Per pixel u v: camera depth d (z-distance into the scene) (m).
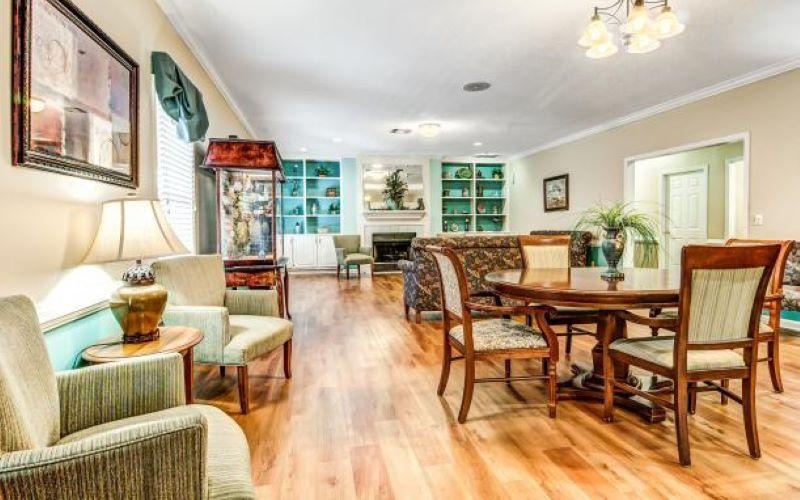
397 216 9.43
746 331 1.88
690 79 4.53
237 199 3.91
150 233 1.86
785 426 2.18
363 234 9.33
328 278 8.50
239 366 2.38
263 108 5.46
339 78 4.38
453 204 10.02
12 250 1.52
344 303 5.80
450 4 2.97
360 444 2.04
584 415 2.34
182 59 3.42
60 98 1.75
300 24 3.24
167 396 1.43
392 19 3.18
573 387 2.65
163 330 2.04
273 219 3.84
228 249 3.89
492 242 4.62
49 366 1.22
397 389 2.73
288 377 2.94
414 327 4.43
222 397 2.62
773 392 2.62
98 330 2.10
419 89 4.76
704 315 1.82
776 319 2.58
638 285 2.19
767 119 4.33
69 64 1.81
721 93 4.76
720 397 2.53
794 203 4.12
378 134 7.08
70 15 1.81
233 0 2.89
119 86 2.27
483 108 5.54
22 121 1.53
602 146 6.65
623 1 2.93
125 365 1.39
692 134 5.12
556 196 7.90
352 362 3.28
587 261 6.54
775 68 4.18
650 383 2.56
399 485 1.72
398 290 6.96
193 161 3.74
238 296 3.01
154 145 2.82
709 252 1.76
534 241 3.36
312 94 4.89
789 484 1.70
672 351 1.96
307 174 9.45
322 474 1.80
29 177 1.61
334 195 9.43
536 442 2.05
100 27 2.14
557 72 4.28
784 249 2.55
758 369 3.03
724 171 6.35
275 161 3.72
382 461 1.90
